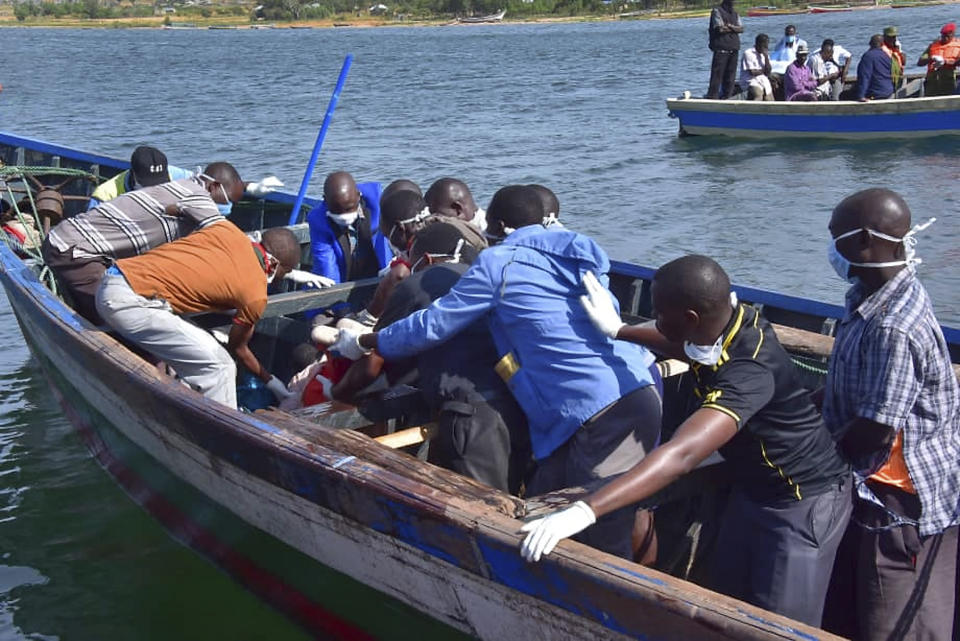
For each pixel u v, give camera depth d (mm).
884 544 3006
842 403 2955
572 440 3367
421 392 4145
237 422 3846
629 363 3398
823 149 15039
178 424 4234
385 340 3609
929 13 73250
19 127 21547
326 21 143000
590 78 30719
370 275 5797
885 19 62500
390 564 3438
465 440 3531
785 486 2826
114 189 6141
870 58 15133
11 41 81812
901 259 2873
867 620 3084
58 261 4773
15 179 8812
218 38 87500
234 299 4453
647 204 12102
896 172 13164
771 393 2689
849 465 2924
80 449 5914
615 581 2619
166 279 4387
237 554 4395
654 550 3533
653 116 20312
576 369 3322
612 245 10281
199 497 4543
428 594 3346
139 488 5172
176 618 4273
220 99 27219
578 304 3408
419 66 40000
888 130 14898
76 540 4918
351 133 19266
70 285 4801
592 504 2588
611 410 3311
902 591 3027
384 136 18703
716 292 2648
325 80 33469
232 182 5645
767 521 2879
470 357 3617
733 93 17891
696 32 65562
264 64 45125
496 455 3521
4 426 6250
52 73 39750
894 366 2771
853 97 16922
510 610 3027
